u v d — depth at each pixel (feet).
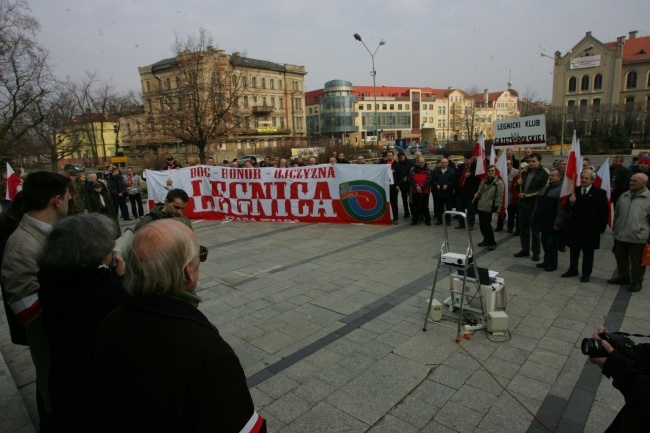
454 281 19.89
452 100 331.36
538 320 15.88
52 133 117.70
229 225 37.27
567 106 191.21
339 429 10.09
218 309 17.70
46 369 8.13
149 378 4.21
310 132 315.37
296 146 158.92
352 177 34.88
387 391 11.60
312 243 29.22
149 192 40.06
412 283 20.18
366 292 19.20
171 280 4.55
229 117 83.82
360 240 29.63
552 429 9.93
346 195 35.35
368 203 34.65
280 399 11.34
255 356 13.69
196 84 82.33
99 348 4.58
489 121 324.39
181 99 87.66
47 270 5.98
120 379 4.33
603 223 19.33
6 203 36.50
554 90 215.72
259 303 18.26
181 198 14.57
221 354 4.33
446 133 333.21
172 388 4.17
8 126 74.08
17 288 7.59
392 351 13.76
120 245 8.96
